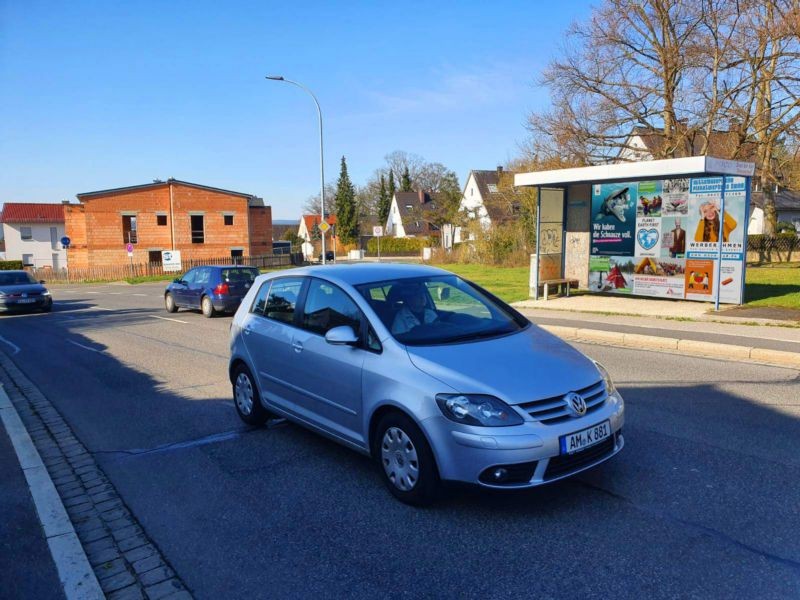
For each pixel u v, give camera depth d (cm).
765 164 2394
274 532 383
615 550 343
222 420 637
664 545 347
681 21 2300
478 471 363
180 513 418
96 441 585
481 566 332
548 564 331
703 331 988
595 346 967
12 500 436
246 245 5297
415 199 8275
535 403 373
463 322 471
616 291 1446
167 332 1367
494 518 387
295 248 6969
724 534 357
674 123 2403
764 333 953
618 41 2419
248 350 582
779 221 4275
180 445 560
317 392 484
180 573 342
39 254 6531
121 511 425
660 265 1357
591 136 2531
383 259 5228
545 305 1372
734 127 2303
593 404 395
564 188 1555
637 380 726
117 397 757
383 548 356
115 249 4891
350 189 7000
